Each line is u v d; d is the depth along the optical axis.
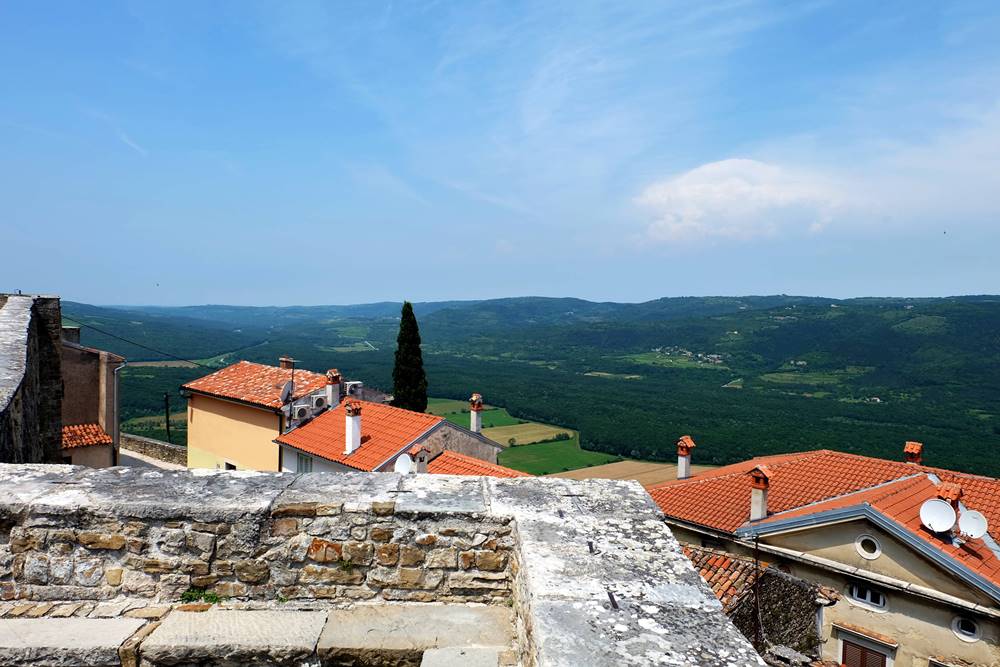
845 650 11.21
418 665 3.14
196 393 24.22
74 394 18.14
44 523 3.38
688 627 2.42
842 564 11.50
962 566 10.05
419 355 28.53
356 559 3.53
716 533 13.67
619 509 3.69
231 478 3.91
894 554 10.94
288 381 21.14
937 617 10.38
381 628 3.29
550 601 2.58
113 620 3.21
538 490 3.95
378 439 18.97
